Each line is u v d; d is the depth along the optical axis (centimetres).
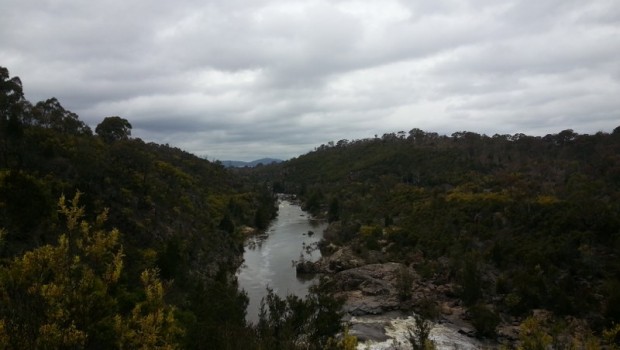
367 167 19800
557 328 3631
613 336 3459
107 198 6594
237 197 14550
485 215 8662
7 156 5847
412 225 9844
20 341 946
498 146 17950
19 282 1076
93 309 1141
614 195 8650
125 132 12019
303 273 7900
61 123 9419
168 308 2272
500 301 5728
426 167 16950
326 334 3759
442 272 7038
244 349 2658
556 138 17188
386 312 5778
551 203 8044
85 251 1178
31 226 3512
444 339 4666
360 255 8419
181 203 9381
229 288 4525
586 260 6019
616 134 15412
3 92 7688
